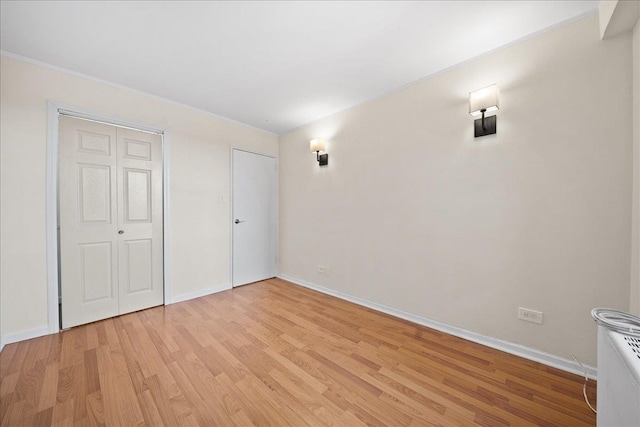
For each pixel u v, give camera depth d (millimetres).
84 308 2240
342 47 1854
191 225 2936
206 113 3051
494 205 1867
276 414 1271
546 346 1667
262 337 2037
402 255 2418
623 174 1418
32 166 1970
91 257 2279
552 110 1628
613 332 865
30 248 1967
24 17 1528
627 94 1399
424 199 2256
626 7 1244
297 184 3598
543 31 1648
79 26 1619
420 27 1644
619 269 1438
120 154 2436
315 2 1441
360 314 2512
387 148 2529
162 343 1936
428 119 2225
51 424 1193
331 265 3109
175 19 1567
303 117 3225
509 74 1790
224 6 1466
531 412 1275
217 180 3174
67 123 2146
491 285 1888
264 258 3760
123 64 2062
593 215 1507
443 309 2143
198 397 1378
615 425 795
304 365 1669
